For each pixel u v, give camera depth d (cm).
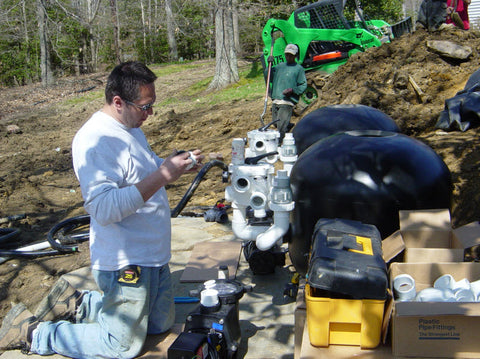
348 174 345
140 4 3603
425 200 340
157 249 307
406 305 265
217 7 1873
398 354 271
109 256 296
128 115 293
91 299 344
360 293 270
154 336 336
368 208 337
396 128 485
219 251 485
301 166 367
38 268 500
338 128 473
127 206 273
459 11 1022
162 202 313
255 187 383
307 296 279
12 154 1177
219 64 1964
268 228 392
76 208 735
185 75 2545
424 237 329
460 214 510
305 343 287
